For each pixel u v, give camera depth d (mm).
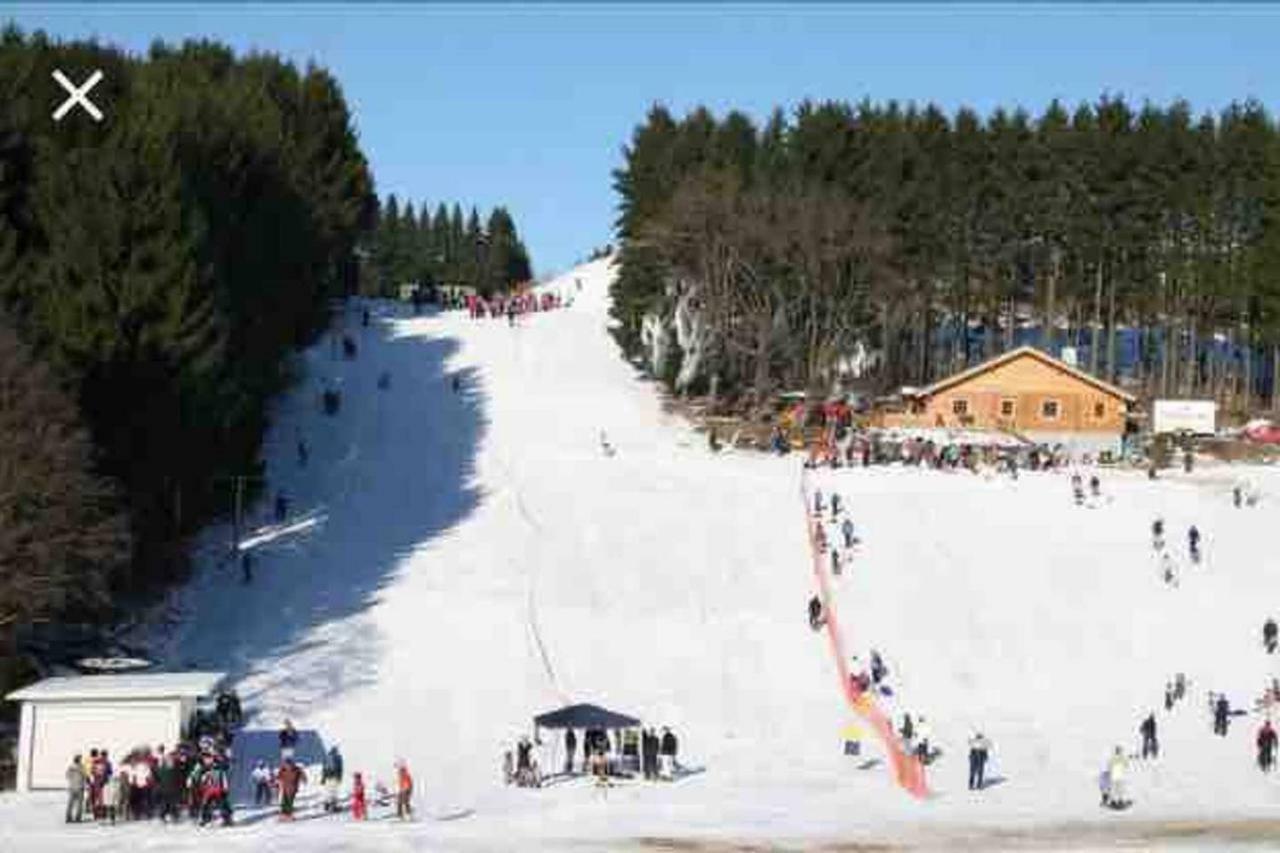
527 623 57750
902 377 115562
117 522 48844
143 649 53250
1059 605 62469
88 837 34281
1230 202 114562
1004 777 44375
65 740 40625
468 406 90312
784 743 48312
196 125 76375
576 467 77938
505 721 49156
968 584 63875
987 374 95188
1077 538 69375
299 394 89438
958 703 53688
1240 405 117250
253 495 70500
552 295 132500
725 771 44438
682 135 127812
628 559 65062
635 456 80938
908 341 120125
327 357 99375
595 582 62500
